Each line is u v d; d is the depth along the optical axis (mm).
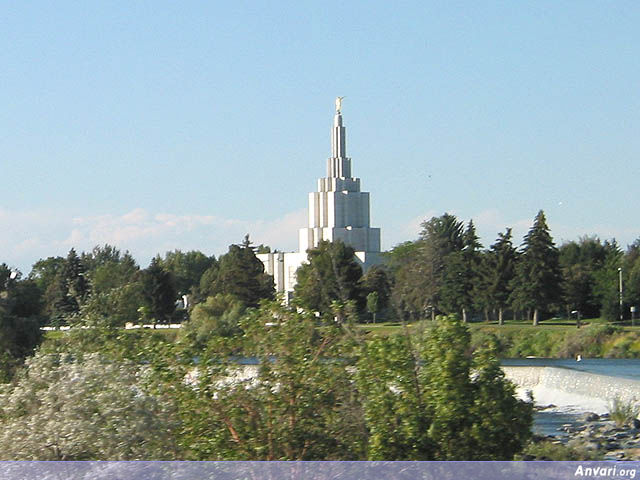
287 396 32562
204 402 32031
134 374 32750
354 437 32875
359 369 32406
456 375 31609
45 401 31000
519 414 32406
